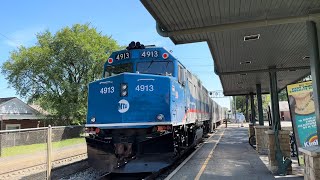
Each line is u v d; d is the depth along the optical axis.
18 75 35.69
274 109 10.79
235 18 7.64
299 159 10.67
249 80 20.23
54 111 36.03
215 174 9.76
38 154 10.55
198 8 7.02
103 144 9.83
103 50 35.66
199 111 18.11
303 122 10.47
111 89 10.19
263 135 14.93
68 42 34.53
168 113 9.84
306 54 12.24
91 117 10.30
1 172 9.57
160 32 8.16
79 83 35.22
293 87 10.72
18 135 9.97
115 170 9.50
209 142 20.48
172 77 10.55
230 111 92.38
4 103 36.72
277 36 9.82
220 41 10.25
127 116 9.88
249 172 10.02
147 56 11.09
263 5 6.95
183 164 11.64
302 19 7.16
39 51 34.72
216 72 15.64
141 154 9.61
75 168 12.53
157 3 6.71
